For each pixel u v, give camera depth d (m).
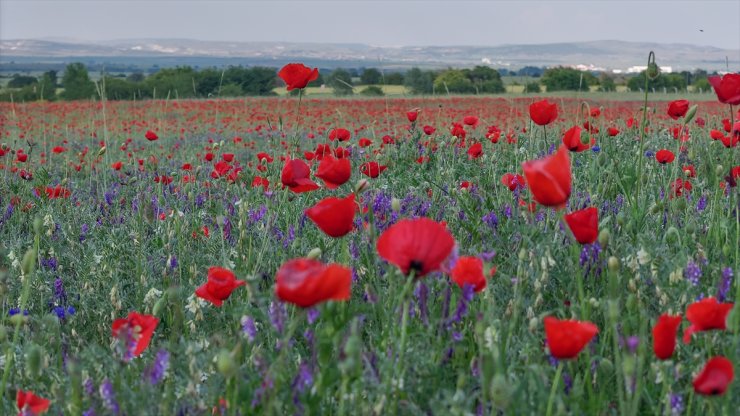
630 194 4.82
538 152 6.84
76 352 3.20
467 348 2.88
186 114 23.14
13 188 7.07
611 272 2.26
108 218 6.19
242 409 2.30
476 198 4.77
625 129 10.01
